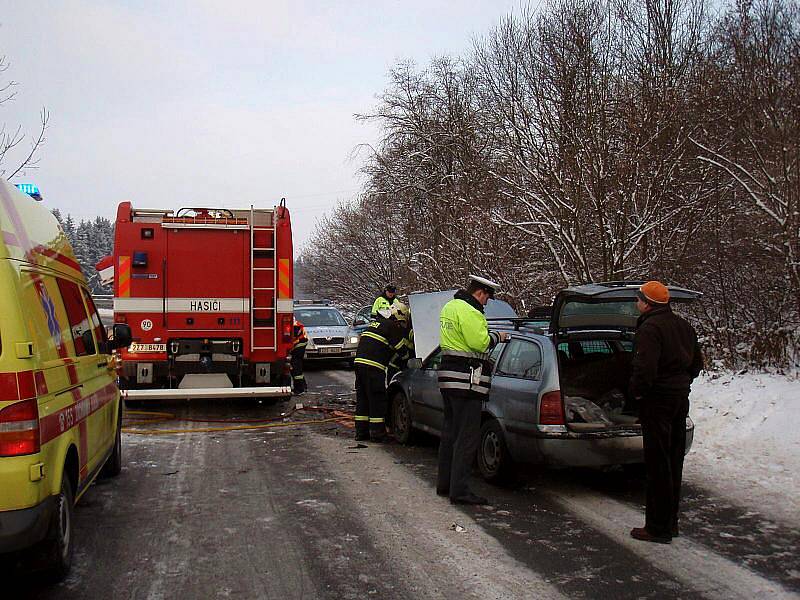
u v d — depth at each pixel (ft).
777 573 15.21
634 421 22.59
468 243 53.62
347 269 115.55
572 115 42.63
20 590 14.60
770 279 36.14
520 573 15.37
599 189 40.47
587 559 16.16
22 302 13.28
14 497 12.44
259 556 16.52
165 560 16.28
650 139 40.04
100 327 22.09
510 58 49.75
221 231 35.70
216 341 35.68
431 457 27.35
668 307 17.83
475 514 19.75
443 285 59.72
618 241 40.75
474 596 14.20
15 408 12.57
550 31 44.62
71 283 18.83
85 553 16.72
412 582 14.93
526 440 21.29
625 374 24.62
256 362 35.81
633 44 43.45
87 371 18.17
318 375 56.29
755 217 37.45
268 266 36.01
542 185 43.39
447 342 21.15
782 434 24.82
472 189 61.21
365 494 21.90
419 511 20.06
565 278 41.83
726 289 38.81
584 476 24.21
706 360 35.88
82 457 16.71
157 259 35.14
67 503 15.31
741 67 36.42
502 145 52.24
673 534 17.43
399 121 91.86
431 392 27.25
